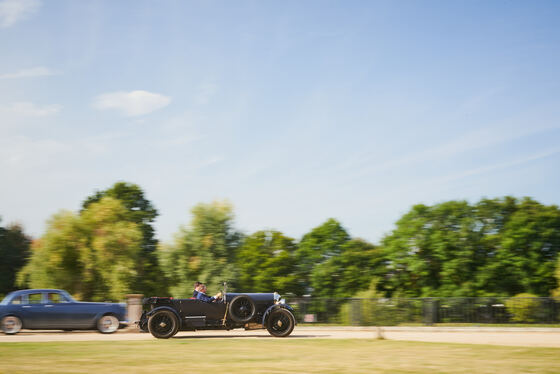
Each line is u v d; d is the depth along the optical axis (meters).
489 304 24.00
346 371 9.11
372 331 21.78
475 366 9.73
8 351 12.20
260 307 17.31
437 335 19.17
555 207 41.19
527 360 10.66
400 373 8.88
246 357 11.13
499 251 40.22
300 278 44.31
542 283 38.78
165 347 13.23
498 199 42.53
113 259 31.78
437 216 41.75
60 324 18.16
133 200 54.19
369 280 42.41
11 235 55.50
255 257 43.25
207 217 35.41
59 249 31.19
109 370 9.09
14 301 17.91
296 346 13.59
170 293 34.72
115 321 18.84
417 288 42.16
